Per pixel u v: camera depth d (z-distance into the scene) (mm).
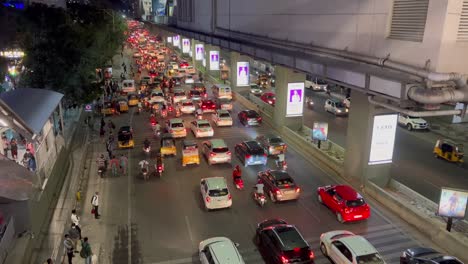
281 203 23109
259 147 28859
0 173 18547
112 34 61344
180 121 35188
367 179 24516
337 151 31000
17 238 17719
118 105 43719
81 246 18422
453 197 18078
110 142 31234
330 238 17766
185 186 25422
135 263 17500
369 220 21156
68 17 35125
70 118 38094
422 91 15297
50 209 21906
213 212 22078
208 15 62594
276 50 31766
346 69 20453
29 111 21953
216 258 15180
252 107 45156
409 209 20797
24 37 30531
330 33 24375
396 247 18672
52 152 24453
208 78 66312
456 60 15703
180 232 20016
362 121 24125
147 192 24578
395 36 18281
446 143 30656
